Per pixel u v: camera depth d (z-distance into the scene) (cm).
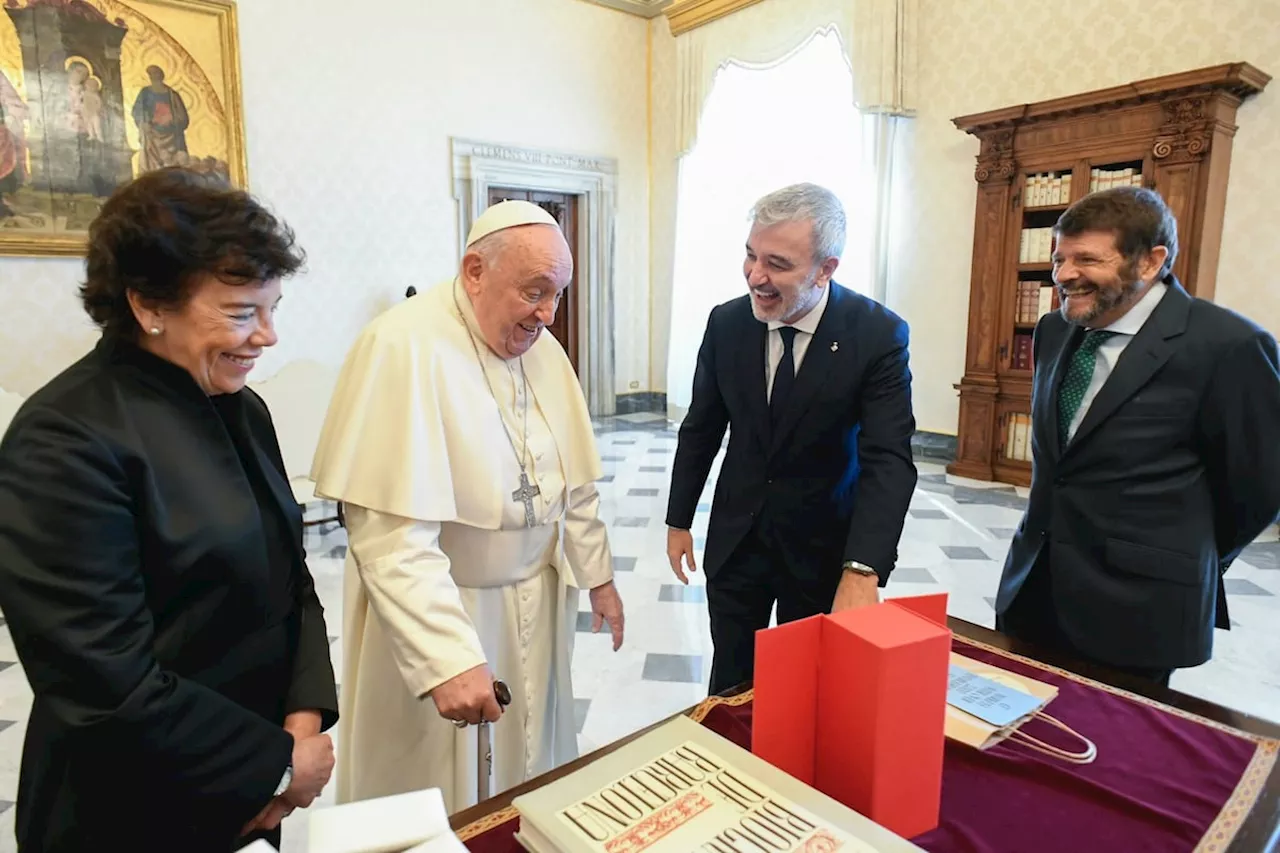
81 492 80
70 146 493
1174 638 154
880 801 91
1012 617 179
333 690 112
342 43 600
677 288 788
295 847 190
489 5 681
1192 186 430
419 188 655
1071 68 502
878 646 88
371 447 129
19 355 492
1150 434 153
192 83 530
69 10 483
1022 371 515
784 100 674
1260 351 146
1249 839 93
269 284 92
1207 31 446
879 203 598
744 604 184
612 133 784
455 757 152
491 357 145
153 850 89
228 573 94
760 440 175
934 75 573
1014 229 507
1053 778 105
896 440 162
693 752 95
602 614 169
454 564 147
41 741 89
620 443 704
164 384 92
